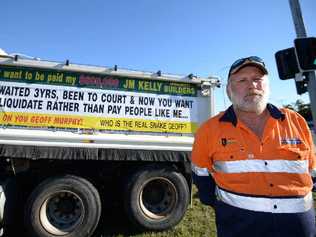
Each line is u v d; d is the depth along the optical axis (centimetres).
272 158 215
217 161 234
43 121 475
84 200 473
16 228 502
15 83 474
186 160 536
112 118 509
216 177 237
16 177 493
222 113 245
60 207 478
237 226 216
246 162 218
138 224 505
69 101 492
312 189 227
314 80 492
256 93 231
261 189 212
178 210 524
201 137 247
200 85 572
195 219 575
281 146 217
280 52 523
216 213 236
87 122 495
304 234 208
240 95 235
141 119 526
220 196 231
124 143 507
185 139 546
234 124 229
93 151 488
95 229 517
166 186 532
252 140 221
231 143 225
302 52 489
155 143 524
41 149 466
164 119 540
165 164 536
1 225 451
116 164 532
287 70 512
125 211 510
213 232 518
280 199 209
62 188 468
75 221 472
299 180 214
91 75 510
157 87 546
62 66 492
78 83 502
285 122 227
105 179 543
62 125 482
